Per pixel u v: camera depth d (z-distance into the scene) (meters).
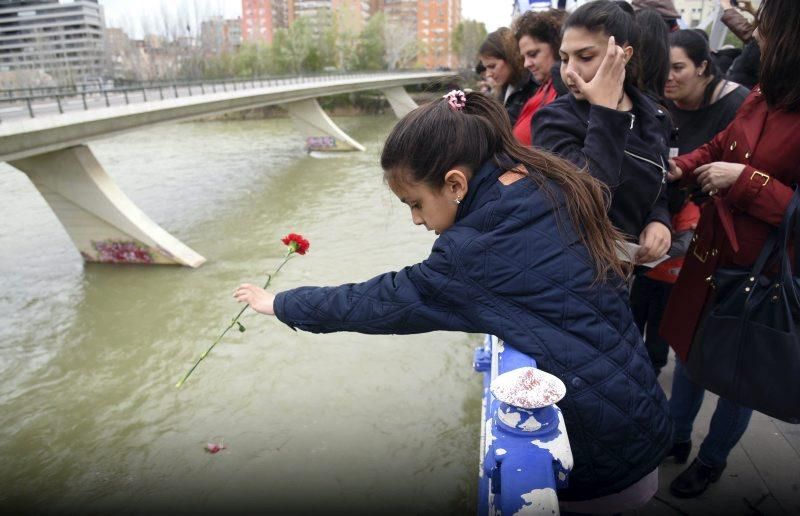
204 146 28.53
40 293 10.42
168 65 61.94
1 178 20.70
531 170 1.25
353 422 5.82
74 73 60.22
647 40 1.99
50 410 6.72
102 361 7.89
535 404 0.98
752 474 2.25
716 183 1.77
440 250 1.20
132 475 5.38
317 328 1.31
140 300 9.94
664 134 1.87
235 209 15.88
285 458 5.33
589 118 1.61
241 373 7.10
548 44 2.52
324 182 19.41
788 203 1.64
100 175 11.73
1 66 66.00
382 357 7.12
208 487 5.03
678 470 2.34
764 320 1.64
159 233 11.60
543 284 1.17
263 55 57.53
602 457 1.22
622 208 1.78
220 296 9.95
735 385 1.71
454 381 6.48
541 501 0.92
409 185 1.25
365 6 82.06
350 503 4.60
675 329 2.03
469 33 71.06
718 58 4.29
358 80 33.88
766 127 1.75
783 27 1.59
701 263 1.94
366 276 10.55
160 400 6.70
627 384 1.20
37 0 67.94
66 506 5.07
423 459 5.12
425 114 1.24
